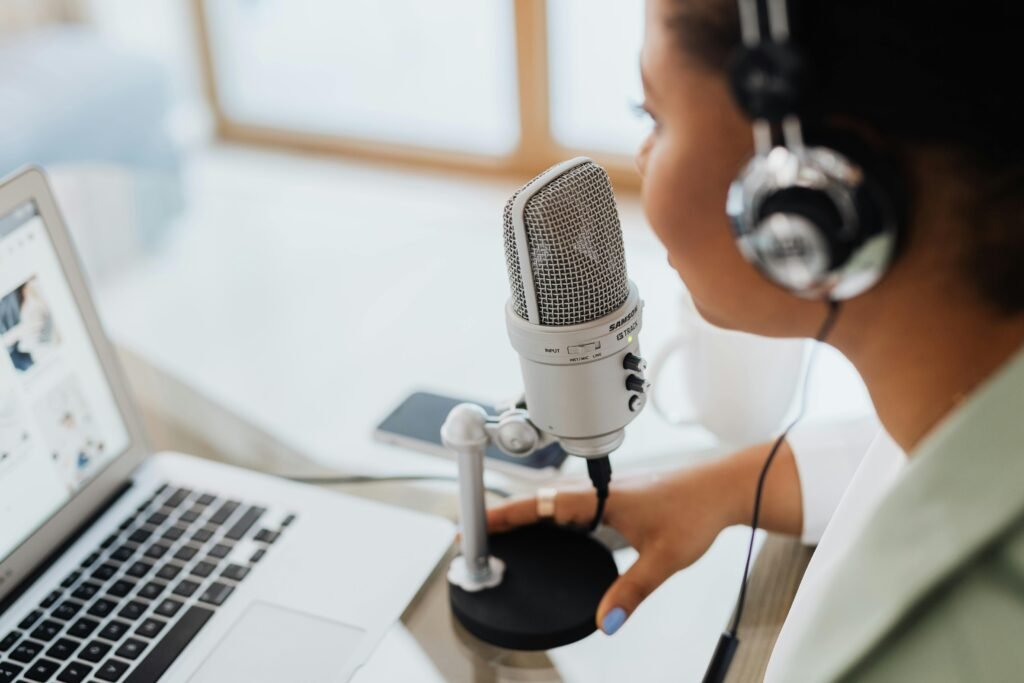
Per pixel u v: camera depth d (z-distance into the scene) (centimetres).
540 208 66
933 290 55
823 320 61
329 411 109
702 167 57
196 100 349
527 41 290
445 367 114
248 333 124
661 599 84
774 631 81
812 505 88
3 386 86
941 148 50
